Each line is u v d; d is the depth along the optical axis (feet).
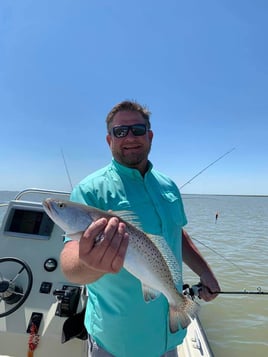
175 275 2.90
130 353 2.76
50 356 4.20
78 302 4.52
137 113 3.21
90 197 2.85
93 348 2.92
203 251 16.78
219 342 7.73
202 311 9.27
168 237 3.08
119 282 2.75
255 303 9.77
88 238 2.02
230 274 12.55
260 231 23.81
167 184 3.45
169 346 2.96
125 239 2.09
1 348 4.27
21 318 4.50
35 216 5.35
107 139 3.43
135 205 2.95
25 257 5.14
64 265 2.46
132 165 3.11
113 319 2.77
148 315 2.80
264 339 7.87
